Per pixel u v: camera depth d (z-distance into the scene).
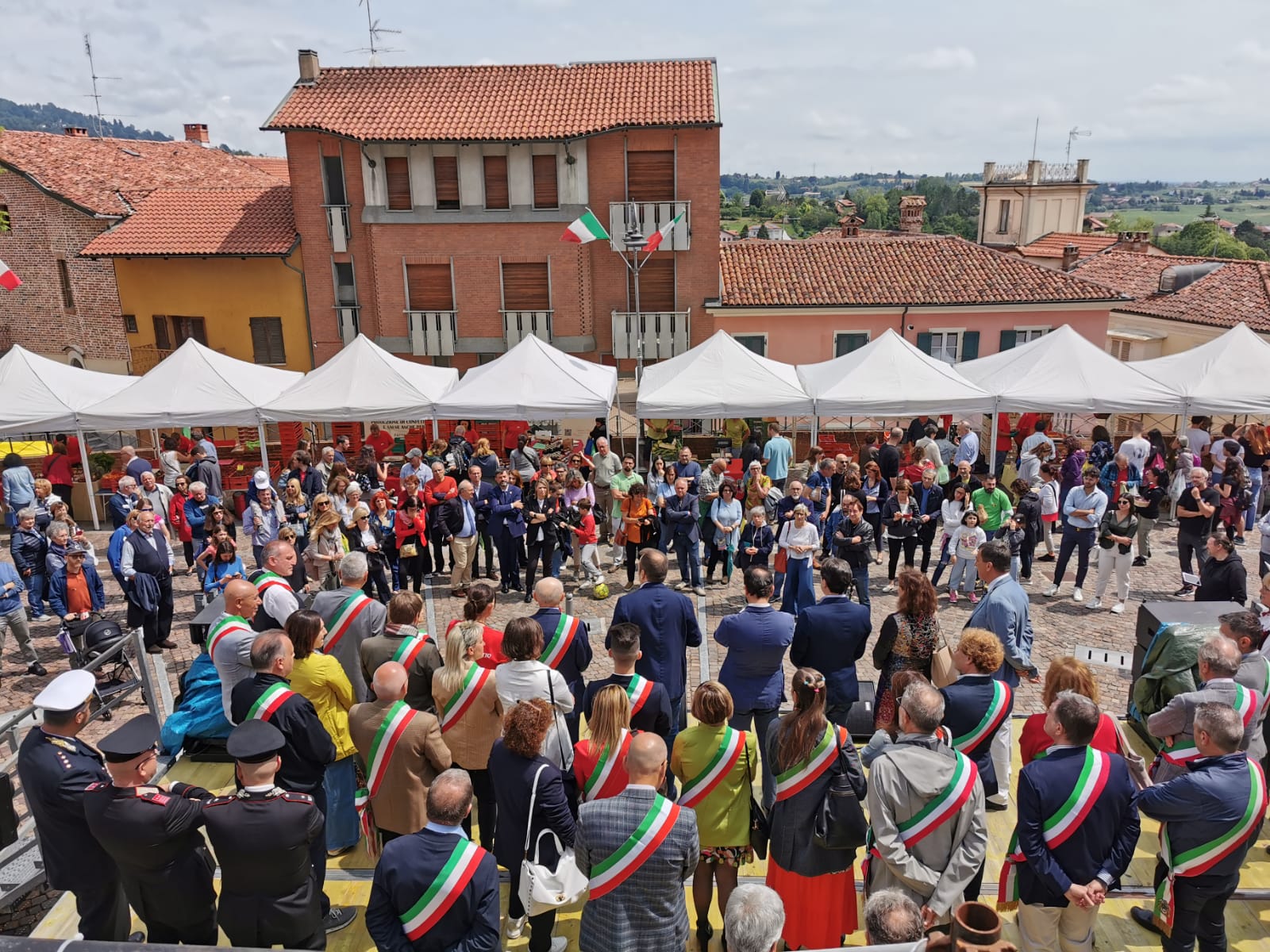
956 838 4.28
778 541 10.14
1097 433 15.82
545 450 17.95
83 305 26.55
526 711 4.73
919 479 13.40
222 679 6.26
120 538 9.95
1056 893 4.50
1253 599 11.69
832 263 24.86
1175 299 27.16
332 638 6.71
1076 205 49.72
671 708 6.47
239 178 31.08
